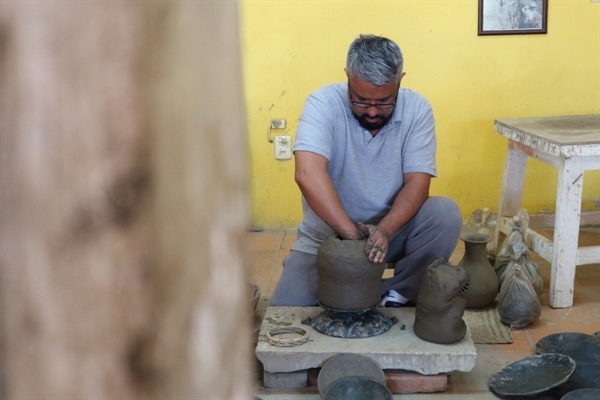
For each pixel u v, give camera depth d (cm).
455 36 420
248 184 39
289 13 416
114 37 33
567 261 317
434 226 273
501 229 377
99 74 33
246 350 39
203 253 36
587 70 425
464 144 434
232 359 38
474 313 310
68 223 33
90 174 33
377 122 261
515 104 429
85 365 34
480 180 438
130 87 33
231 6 37
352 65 249
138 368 35
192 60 35
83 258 33
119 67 33
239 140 38
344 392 228
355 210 280
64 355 34
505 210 379
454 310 243
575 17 419
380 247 243
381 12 417
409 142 272
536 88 427
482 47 422
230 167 37
